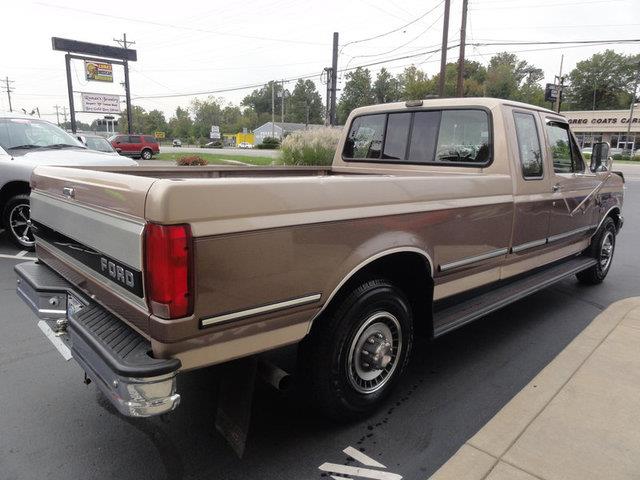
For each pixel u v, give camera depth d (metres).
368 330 3.00
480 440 2.93
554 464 2.71
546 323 4.94
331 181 2.57
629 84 106.19
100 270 2.53
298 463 2.75
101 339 2.30
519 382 3.71
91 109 40.84
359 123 5.19
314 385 2.83
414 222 3.06
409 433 3.03
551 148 4.62
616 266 7.43
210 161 29.92
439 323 3.54
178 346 2.13
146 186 2.08
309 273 2.50
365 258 2.75
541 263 4.80
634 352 4.15
